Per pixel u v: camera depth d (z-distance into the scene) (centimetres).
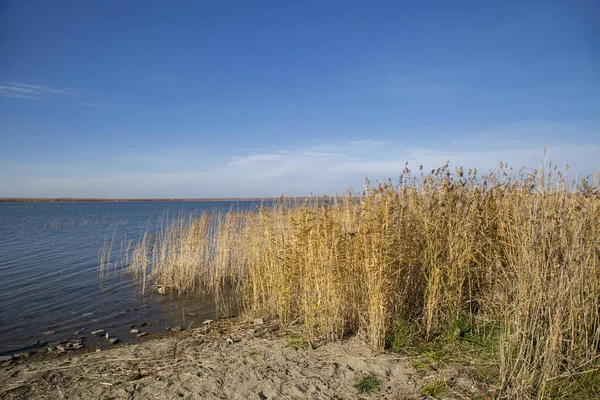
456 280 613
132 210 8306
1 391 513
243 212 1277
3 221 4359
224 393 480
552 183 517
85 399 482
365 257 624
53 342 740
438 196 682
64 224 3834
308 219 731
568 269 461
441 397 440
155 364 586
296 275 751
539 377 434
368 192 682
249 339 681
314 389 479
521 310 468
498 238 651
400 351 568
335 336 638
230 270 1264
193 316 905
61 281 1275
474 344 559
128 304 1012
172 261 1238
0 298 1068
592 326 486
